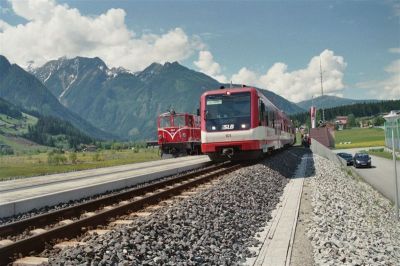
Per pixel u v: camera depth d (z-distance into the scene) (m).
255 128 24.34
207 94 25.45
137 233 8.15
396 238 14.45
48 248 7.93
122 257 6.75
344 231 11.78
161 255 7.18
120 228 8.66
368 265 8.20
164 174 22.48
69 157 55.47
